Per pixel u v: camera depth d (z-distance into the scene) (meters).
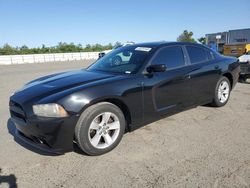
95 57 41.44
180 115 5.06
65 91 3.27
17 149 3.68
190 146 3.65
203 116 4.99
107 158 3.35
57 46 58.41
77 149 3.63
